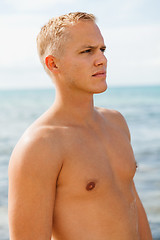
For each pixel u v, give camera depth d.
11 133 17.84
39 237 1.30
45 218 1.32
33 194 1.31
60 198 1.41
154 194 7.00
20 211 1.30
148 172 8.78
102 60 1.47
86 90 1.49
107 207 1.43
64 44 1.48
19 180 1.32
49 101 39.22
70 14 1.52
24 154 1.33
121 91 56.62
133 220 1.50
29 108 31.50
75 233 1.40
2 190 7.61
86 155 1.45
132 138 14.86
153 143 13.38
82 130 1.52
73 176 1.40
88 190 1.41
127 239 1.44
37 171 1.31
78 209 1.41
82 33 1.47
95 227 1.40
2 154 12.45
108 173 1.48
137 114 24.33
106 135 1.60
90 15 1.54
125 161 1.57
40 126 1.43
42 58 1.61
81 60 1.46
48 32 1.54
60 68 1.50
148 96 42.72
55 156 1.36
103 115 1.74
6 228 5.52
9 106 33.69
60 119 1.50
